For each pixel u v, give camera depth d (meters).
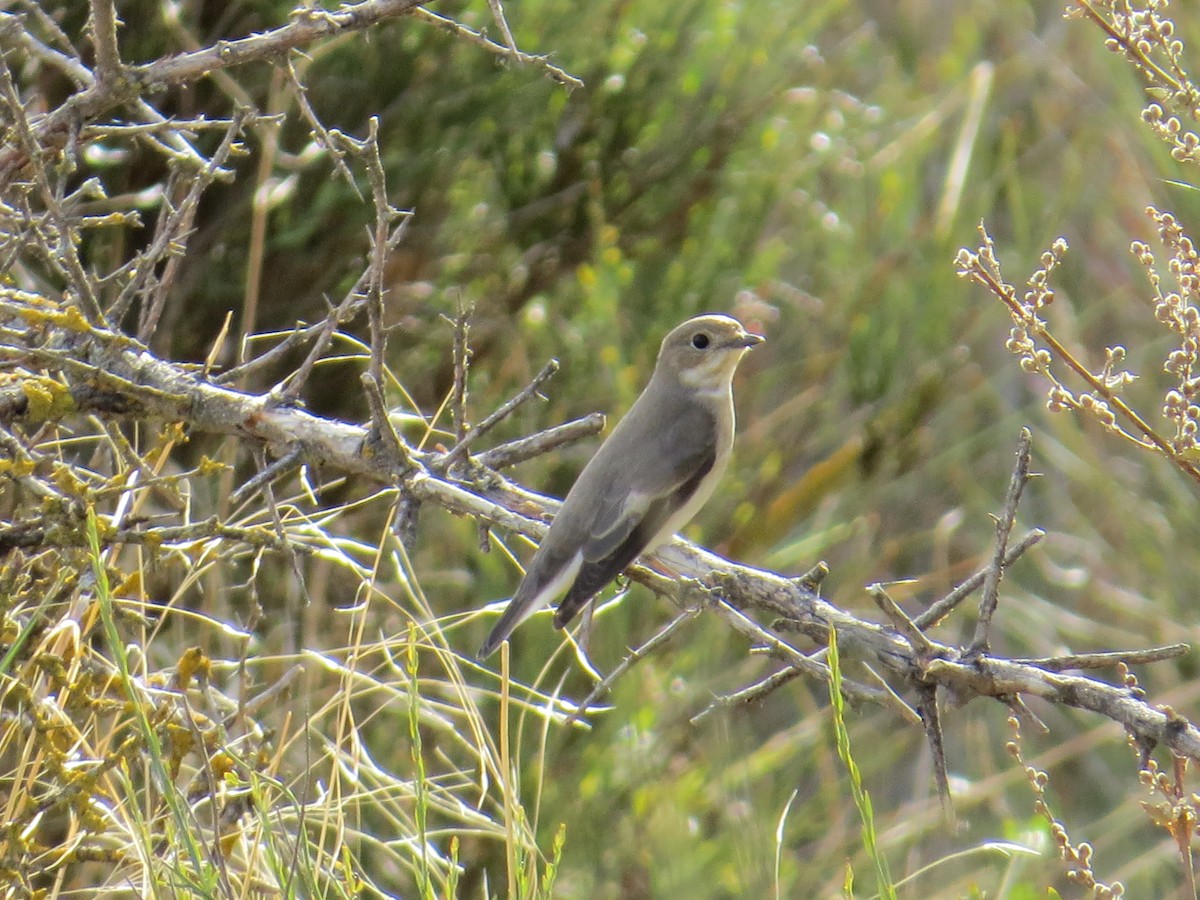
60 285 10.82
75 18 11.10
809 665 6.23
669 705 11.48
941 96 17.45
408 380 12.63
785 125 14.73
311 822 8.28
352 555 11.36
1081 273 15.94
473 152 13.03
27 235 7.62
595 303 12.93
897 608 6.04
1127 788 13.05
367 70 12.30
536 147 13.52
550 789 10.55
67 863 6.95
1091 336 15.95
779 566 13.25
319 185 12.16
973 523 14.89
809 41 15.92
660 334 13.77
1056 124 16.88
